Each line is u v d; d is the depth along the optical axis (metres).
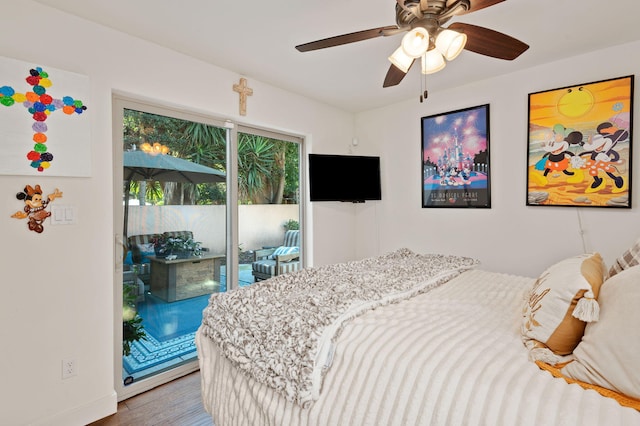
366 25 1.97
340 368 1.03
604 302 0.91
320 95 3.23
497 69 2.62
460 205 3.01
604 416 0.69
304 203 3.49
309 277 1.77
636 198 2.17
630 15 1.87
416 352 0.97
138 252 2.23
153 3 1.74
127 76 2.04
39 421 1.68
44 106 1.71
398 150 3.47
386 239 3.60
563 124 2.43
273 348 1.16
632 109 2.17
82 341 1.83
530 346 1.01
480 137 2.86
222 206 2.74
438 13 1.40
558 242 2.48
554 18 1.89
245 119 2.77
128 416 1.90
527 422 0.71
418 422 0.82
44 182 1.71
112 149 2.03
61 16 1.78
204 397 1.49
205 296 2.62
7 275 1.61
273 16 1.88
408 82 2.89
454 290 1.67
